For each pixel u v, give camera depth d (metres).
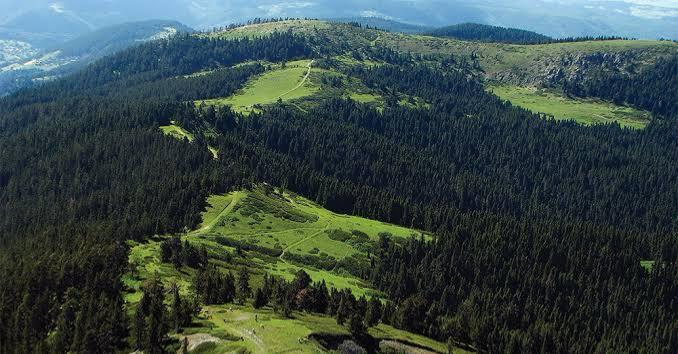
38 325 136.75
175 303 134.88
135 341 127.38
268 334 125.06
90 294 144.38
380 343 142.25
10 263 174.50
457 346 171.00
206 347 119.44
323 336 129.75
